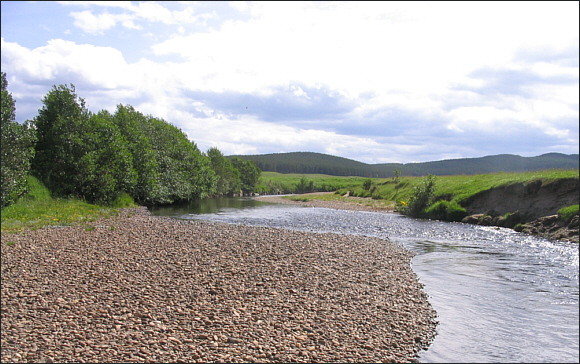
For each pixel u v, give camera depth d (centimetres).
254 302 1059
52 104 4166
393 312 1033
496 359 792
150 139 5550
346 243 2081
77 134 4072
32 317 934
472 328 954
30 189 3475
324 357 777
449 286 1312
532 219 2873
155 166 5147
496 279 1413
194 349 788
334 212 4431
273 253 1697
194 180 6372
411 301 1130
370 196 6731
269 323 921
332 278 1328
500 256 1853
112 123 4553
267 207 5259
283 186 14212
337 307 1048
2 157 2927
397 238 2448
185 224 2745
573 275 1476
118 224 2636
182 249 1742
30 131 3191
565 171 3173
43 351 771
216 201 6869
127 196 4766
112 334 849
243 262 1512
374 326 936
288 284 1238
